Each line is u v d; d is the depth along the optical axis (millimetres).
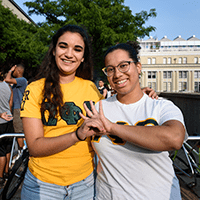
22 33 13055
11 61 11891
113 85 1229
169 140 914
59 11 13414
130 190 1123
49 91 1177
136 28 14297
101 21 12242
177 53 54812
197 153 2604
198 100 4266
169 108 1098
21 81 3619
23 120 1143
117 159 1146
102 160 1202
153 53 54938
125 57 1157
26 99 1162
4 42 11953
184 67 53594
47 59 1299
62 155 1197
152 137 933
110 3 13836
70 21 11805
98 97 1465
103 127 1004
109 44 12469
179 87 54219
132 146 1095
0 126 2703
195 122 4414
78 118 1260
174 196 1114
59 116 1219
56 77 1245
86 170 1323
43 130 1178
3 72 3656
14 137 2508
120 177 1151
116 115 1227
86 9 12984
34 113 1139
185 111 5094
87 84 1429
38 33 12664
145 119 1123
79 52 1273
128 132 971
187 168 2881
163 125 994
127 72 1158
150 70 54469
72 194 1257
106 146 1159
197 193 2551
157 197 1097
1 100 2770
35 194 1216
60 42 1229
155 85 54562
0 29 12172
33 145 1089
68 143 1044
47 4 13141
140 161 1111
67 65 1254
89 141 1314
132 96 1216
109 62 1196
